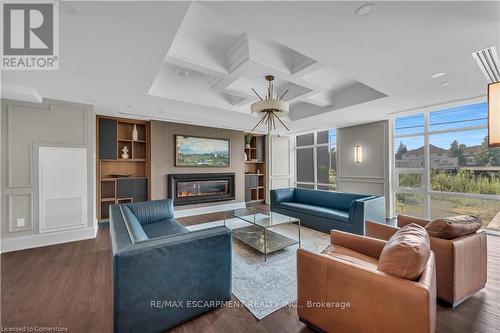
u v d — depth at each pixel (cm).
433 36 182
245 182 668
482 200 369
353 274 137
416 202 447
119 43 184
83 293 203
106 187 467
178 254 161
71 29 165
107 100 342
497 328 158
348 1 143
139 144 511
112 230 191
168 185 509
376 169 499
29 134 317
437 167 419
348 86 376
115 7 142
